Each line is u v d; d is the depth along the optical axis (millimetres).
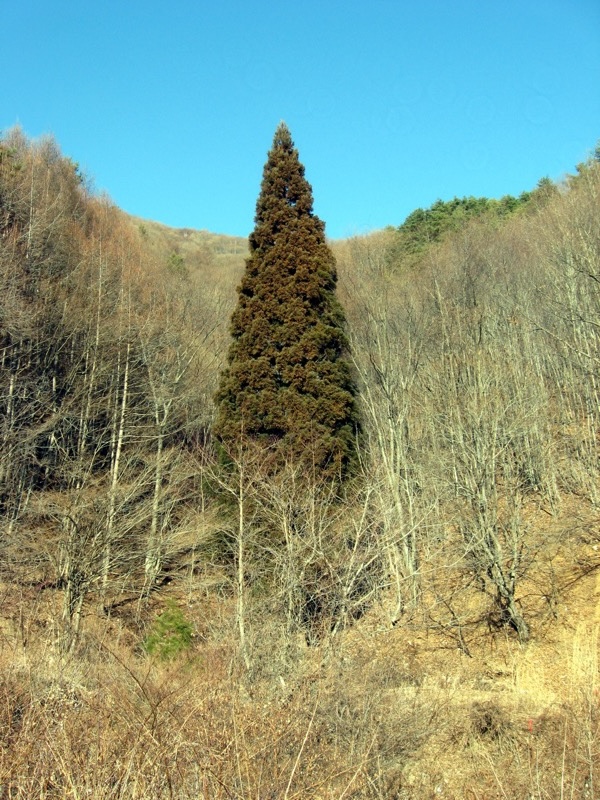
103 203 36750
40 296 22891
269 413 15086
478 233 32531
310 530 12008
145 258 33250
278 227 16484
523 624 13234
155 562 17438
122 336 23703
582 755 8102
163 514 18828
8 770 5164
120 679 8289
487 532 13797
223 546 14805
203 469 16016
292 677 8898
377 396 19422
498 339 22172
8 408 18906
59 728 5695
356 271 27094
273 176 16719
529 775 8211
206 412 24031
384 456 15750
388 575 13984
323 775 6324
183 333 27219
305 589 11109
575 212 25250
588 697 10219
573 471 18312
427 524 14797
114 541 16078
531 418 17719
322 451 14539
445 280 26016
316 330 15609
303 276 15914
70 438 19609
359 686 8914
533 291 25609
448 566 13688
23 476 18578
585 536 16172
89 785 4906
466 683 11617
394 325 22125
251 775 5598
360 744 7504
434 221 42094
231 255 67438
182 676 9773
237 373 15484
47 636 12008
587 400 20359
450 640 13578
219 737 5941
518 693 11148
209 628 12625
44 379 21250
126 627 15344
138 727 5672
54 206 27016
